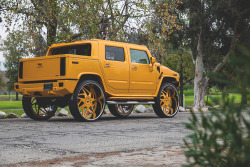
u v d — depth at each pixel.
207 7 20.05
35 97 8.44
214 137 1.12
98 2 15.05
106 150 3.79
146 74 9.25
